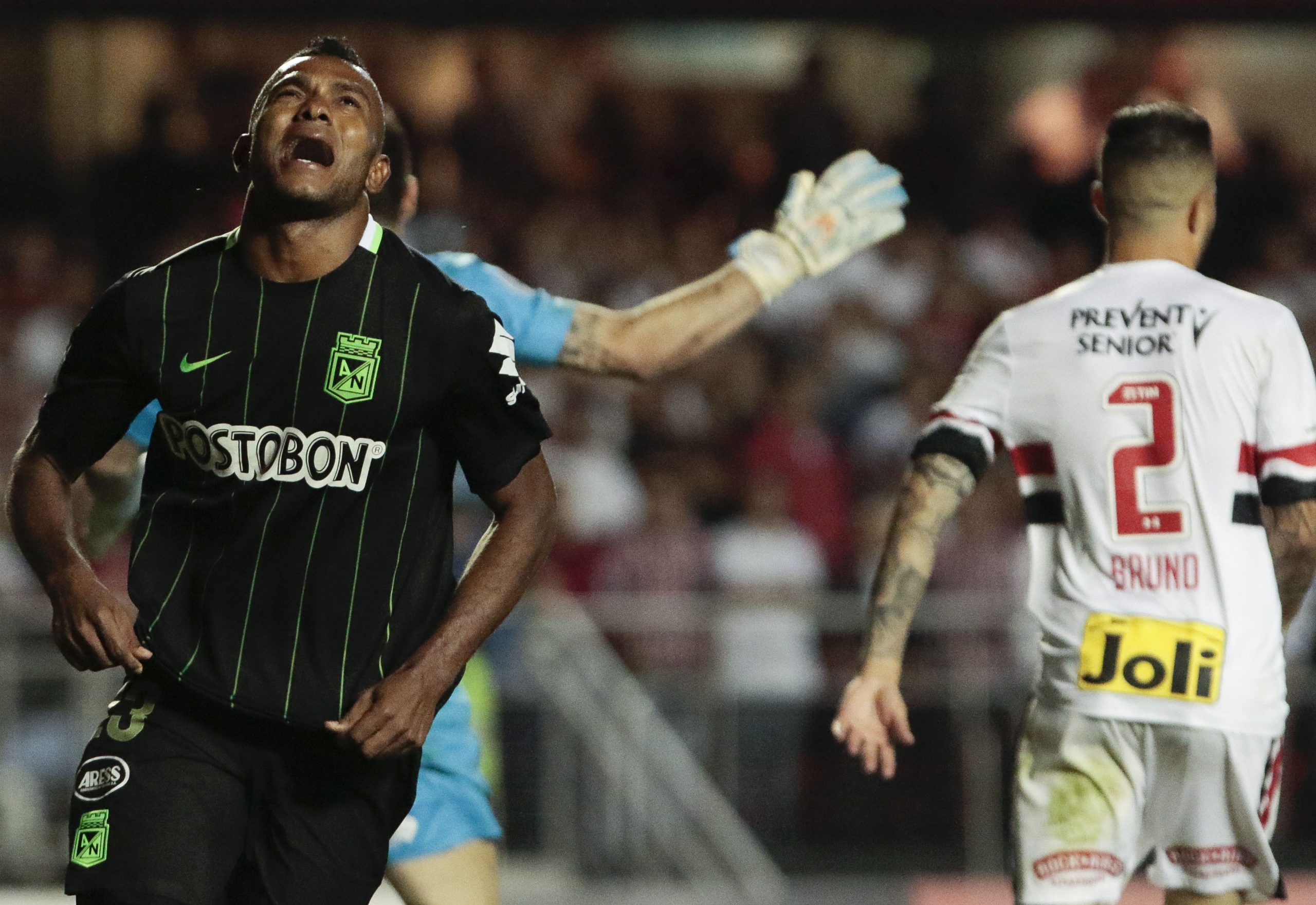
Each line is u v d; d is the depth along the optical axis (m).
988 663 29.25
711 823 28.50
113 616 11.30
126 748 11.66
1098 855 12.95
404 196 14.81
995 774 28.97
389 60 46.66
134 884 11.29
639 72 48.62
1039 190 45.09
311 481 11.50
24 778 27.30
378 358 11.47
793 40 49.09
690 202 46.59
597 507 34.03
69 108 46.50
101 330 11.52
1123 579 13.09
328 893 11.97
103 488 15.05
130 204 42.69
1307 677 29.52
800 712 29.11
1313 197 44.31
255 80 45.84
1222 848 13.07
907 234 42.41
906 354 39.25
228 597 11.57
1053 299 13.64
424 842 14.36
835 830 28.94
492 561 11.74
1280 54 47.75
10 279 39.88
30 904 25.92
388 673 11.69
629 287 41.72
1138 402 13.16
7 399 35.97
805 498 35.12
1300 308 42.25
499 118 46.44
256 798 11.90
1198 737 12.83
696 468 34.97
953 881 28.55
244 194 43.09
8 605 27.52
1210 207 13.65
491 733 27.95
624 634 29.05
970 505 31.59
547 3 26.34
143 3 26.27
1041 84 48.62
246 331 11.43
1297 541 13.07
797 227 16.08
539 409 11.98
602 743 28.34
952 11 26.89
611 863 28.22
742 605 29.31
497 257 42.19
